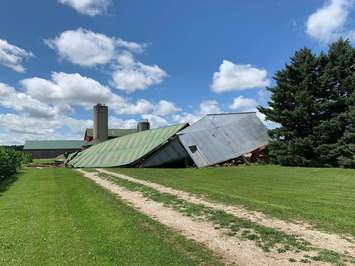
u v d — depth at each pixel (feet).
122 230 34.24
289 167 123.95
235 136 150.30
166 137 149.28
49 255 27.30
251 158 150.61
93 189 65.46
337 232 33.22
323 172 102.42
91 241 30.76
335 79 133.80
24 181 85.76
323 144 127.34
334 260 26.00
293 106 139.44
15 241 31.14
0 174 91.15
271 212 41.70
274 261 26.03
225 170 115.55
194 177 92.27
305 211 42.55
